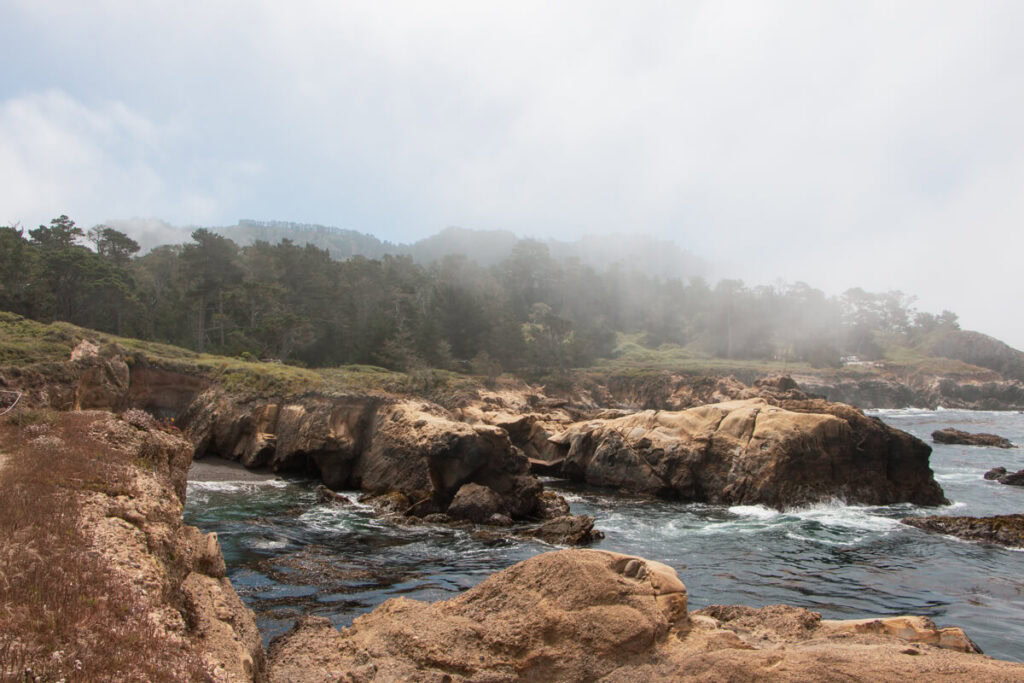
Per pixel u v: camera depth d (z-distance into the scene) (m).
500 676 9.47
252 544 21.42
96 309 63.47
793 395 63.59
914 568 20.12
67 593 7.43
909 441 32.31
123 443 14.85
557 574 10.85
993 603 16.72
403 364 74.75
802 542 23.66
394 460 32.47
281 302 80.44
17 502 9.99
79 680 5.91
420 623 10.66
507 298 141.75
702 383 96.19
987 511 30.20
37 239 84.62
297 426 37.62
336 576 18.02
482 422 45.28
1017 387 125.69
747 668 8.63
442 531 24.81
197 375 43.25
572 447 40.19
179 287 80.56
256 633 10.38
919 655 8.98
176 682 6.58
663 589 10.91
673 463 34.03
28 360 32.62
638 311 173.62
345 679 9.27
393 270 115.69
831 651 9.09
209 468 37.34
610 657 9.58
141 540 9.99
